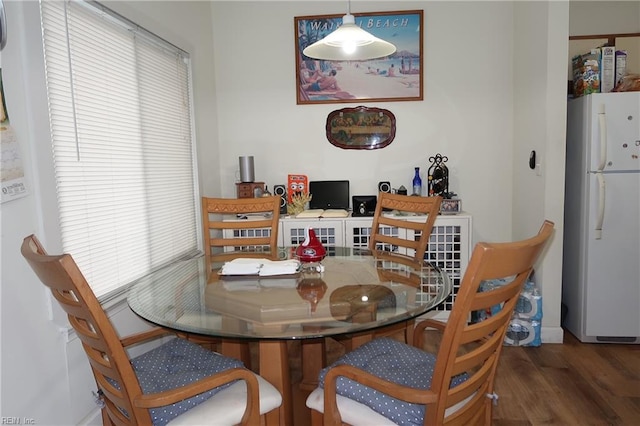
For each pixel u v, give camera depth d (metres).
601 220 2.68
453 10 3.39
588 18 3.32
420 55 3.42
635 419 2.03
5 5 1.52
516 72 3.29
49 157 1.71
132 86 2.43
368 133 3.53
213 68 3.57
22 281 1.55
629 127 2.61
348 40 2.08
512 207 3.45
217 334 1.32
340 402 1.41
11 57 1.54
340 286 1.72
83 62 2.00
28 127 1.62
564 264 3.07
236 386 1.50
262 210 2.60
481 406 1.42
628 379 2.38
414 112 3.48
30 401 1.57
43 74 1.69
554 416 2.06
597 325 2.79
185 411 1.37
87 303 1.04
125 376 1.14
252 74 3.59
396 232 3.15
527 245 1.07
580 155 2.78
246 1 3.54
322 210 3.39
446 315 3.20
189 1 3.14
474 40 3.39
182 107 3.06
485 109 3.43
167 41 2.78
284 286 1.74
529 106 3.04
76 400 1.82
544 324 2.88
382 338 1.79
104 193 2.16
